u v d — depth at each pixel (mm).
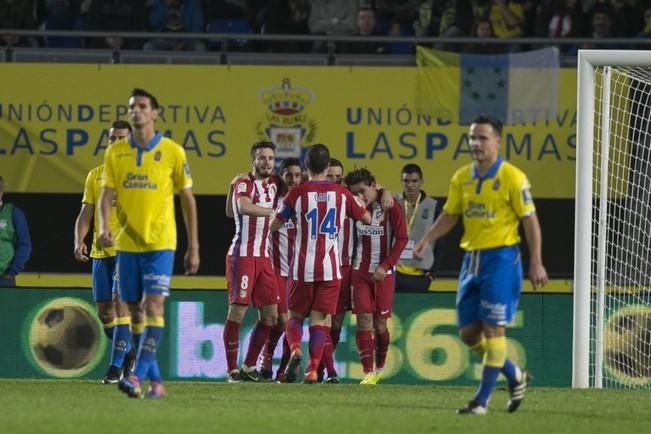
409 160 59781
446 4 65750
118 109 59531
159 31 65438
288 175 48000
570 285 55875
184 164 33094
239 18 65875
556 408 34344
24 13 65562
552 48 59906
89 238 60719
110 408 30969
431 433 27281
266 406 32844
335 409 32281
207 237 60656
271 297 47281
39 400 33469
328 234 43781
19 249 55219
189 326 55188
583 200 46750
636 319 52594
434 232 31297
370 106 59812
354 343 54625
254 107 59750
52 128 59500
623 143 55344
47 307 55375
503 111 59938
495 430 28047
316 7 65375
